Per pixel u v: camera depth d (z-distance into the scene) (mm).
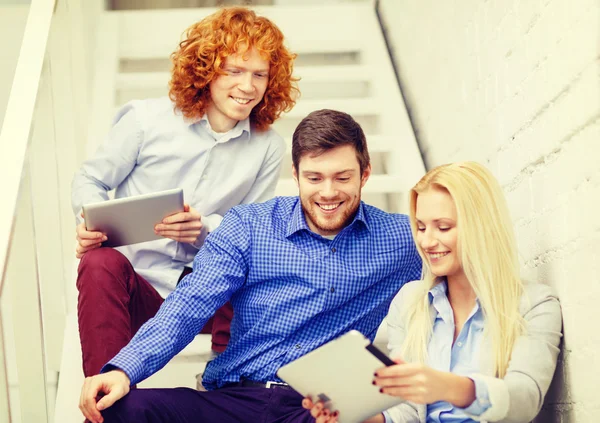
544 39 1800
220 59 2215
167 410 1687
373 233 1897
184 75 2264
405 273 1923
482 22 2273
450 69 2643
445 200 1686
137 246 2268
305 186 1833
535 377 1604
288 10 3553
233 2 3881
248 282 1889
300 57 3738
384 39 3691
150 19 3434
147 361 1710
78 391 2240
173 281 2258
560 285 1718
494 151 2170
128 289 2006
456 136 2588
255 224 1899
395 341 1798
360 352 1413
